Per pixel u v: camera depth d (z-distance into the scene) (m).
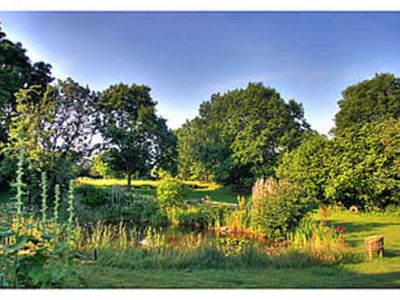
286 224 7.68
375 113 17.92
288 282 3.98
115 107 18.92
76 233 5.38
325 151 12.51
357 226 8.98
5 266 2.63
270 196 8.17
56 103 10.43
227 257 5.05
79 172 10.79
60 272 2.61
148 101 20.77
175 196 11.34
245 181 19.77
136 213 11.18
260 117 20.11
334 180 11.68
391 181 10.76
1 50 13.70
